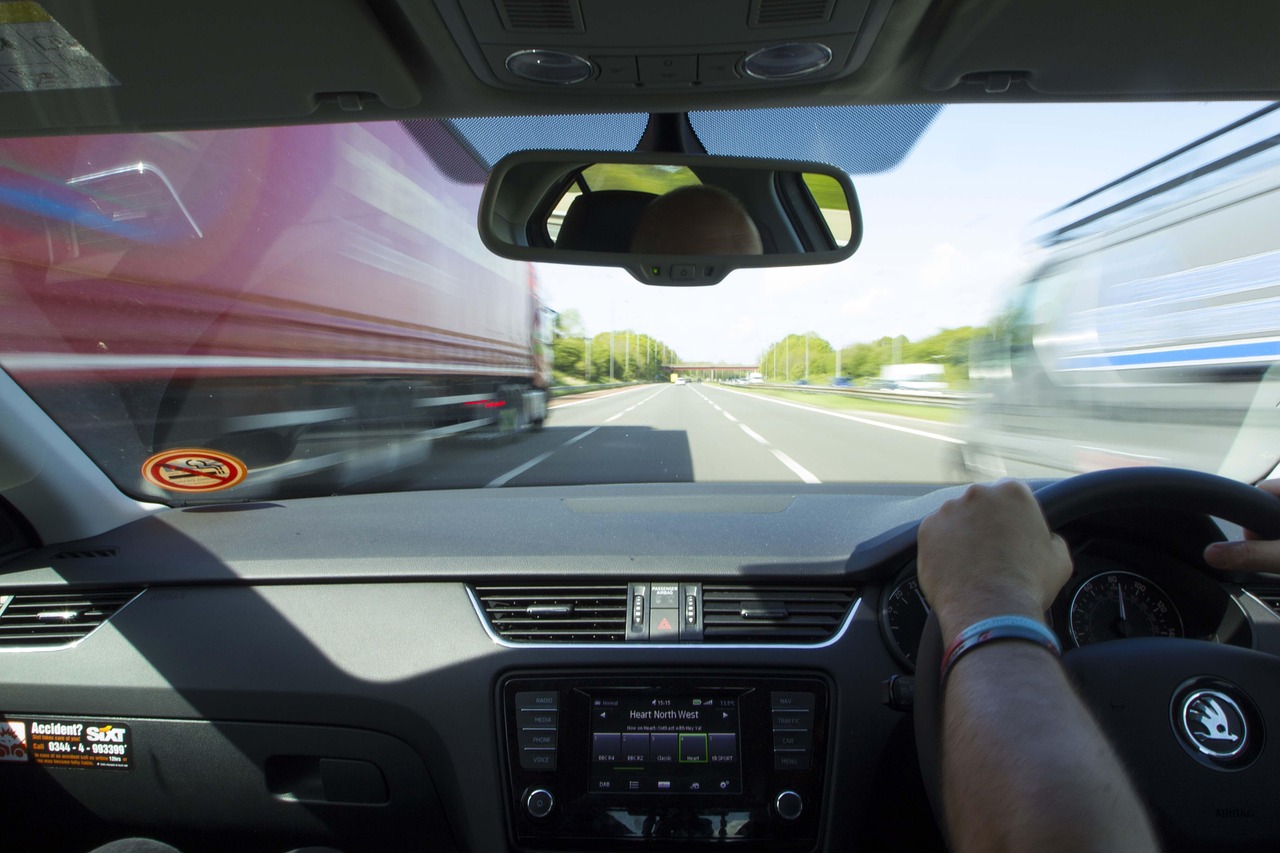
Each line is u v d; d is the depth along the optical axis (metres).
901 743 2.08
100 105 2.35
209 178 4.96
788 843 2.10
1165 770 1.36
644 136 2.64
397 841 2.30
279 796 2.32
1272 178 5.29
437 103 2.36
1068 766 0.75
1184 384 5.86
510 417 11.31
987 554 0.95
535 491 3.42
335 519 2.86
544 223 2.89
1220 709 1.39
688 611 2.21
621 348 21.17
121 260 4.33
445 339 9.07
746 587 2.24
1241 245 5.52
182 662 2.30
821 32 1.92
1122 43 2.07
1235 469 3.41
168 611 2.39
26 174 3.92
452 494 3.34
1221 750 1.37
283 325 5.85
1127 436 6.30
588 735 2.14
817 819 2.11
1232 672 1.41
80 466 2.72
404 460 7.89
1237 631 1.83
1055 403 6.82
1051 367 6.94
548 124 2.62
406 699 2.20
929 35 2.06
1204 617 1.86
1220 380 5.59
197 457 3.00
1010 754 0.77
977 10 1.92
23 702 2.36
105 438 2.92
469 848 2.19
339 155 6.64
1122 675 1.41
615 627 2.21
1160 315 6.16
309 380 6.21
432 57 2.08
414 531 2.65
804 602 2.21
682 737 2.12
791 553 2.32
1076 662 1.43
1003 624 0.88
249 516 2.95
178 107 2.36
